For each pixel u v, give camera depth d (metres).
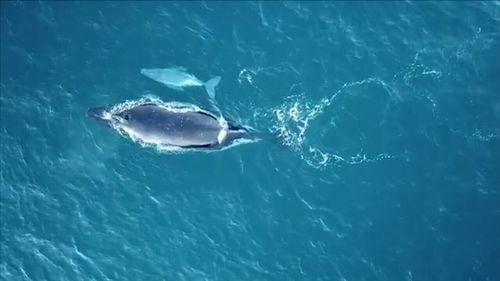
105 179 43.44
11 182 43.31
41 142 44.50
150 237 41.78
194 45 47.91
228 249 41.34
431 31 48.44
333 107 45.44
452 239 41.62
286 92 45.88
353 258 41.19
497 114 45.59
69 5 49.69
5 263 41.00
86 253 41.38
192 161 43.84
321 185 43.22
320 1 49.59
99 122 44.78
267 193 42.97
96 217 42.38
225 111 44.94
